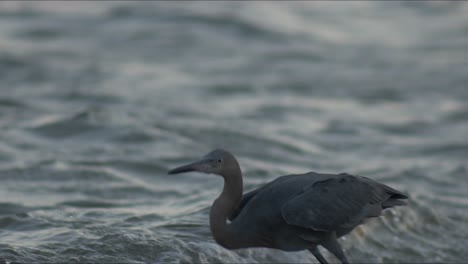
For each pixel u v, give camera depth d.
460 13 35.88
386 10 36.19
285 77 26.00
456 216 13.80
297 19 33.81
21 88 23.27
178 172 9.30
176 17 32.19
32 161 15.30
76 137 17.62
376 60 28.45
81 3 34.53
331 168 16.95
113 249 10.72
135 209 12.91
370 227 12.69
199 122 19.67
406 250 12.43
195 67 26.80
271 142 18.44
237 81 25.20
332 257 11.69
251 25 31.61
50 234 11.20
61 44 28.81
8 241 10.91
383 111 22.73
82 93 22.56
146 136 17.64
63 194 13.66
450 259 12.43
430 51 29.92
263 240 9.52
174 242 10.99
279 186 9.45
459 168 17.03
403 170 16.66
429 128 21.11
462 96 24.39
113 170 15.19
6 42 28.55
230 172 9.38
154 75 25.56
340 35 31.94
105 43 29.27
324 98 23.88
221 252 11.00
